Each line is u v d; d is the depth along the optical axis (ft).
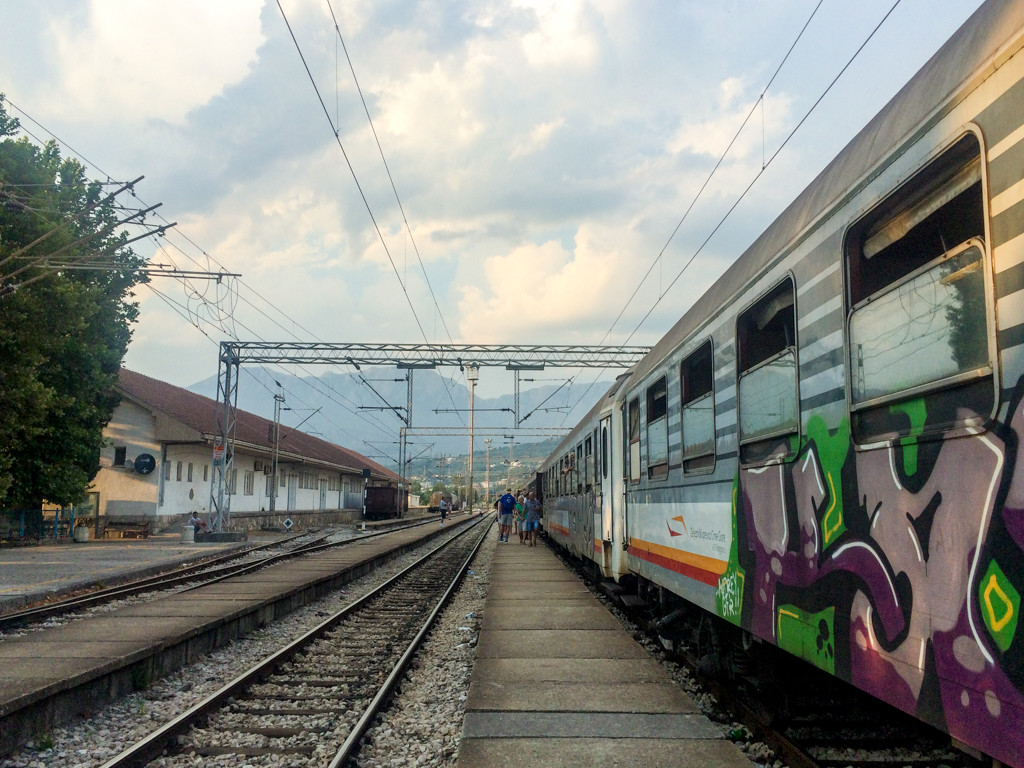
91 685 21.40
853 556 11.64
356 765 17.08
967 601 8.79
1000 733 8.15
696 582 20.72
